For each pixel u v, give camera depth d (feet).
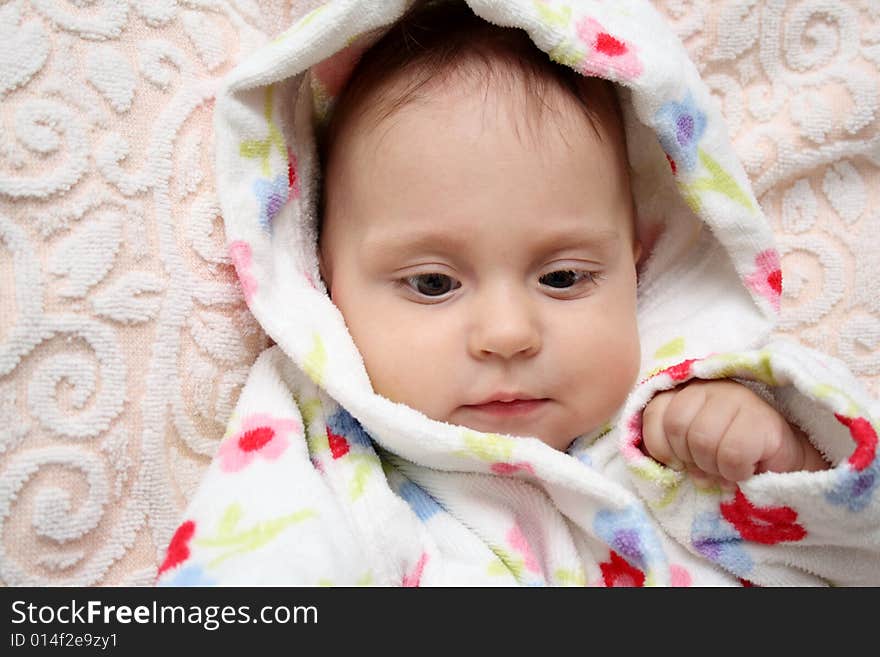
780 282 3.29
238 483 2.75
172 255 2.93
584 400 2.99
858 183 3.70
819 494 2.57
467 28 3.21
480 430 2.98
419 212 2.93
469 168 2.90
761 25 3.65
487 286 2.93
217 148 3.06
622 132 3.28
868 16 3.63
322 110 3.49
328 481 2.91
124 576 2.75
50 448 2.64
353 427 3.07
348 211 3.14
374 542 2.77
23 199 2.69
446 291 3.00
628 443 2.89
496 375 2.90
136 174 2.89
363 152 3.08
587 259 3.01
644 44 3.03
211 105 3.11
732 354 2.74
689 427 2.72
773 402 2.81
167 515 2.85
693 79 3.19
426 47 3.18
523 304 2.91
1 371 2.59
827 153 3.65
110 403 2.74
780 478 2.61
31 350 2.64
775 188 3.71
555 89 3.03
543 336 2.94
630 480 3.08
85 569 2.69
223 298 3.03
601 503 2.87
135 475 2.79
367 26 3.02
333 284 3.22
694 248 3.49
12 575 2.57
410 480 3.11
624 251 3.13
